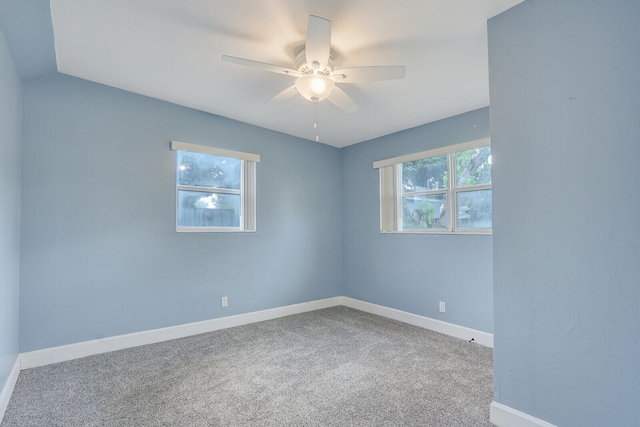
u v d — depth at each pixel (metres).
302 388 2.23
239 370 2.51
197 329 3.36
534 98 1.69
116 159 2.92
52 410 1.95
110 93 2.89
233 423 1.83
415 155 3.80
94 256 2.80
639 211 1.36
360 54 2.31
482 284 3.16
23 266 2.48
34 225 2.53
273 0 1.77
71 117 2.70
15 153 2.28
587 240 1.50
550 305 1.61
